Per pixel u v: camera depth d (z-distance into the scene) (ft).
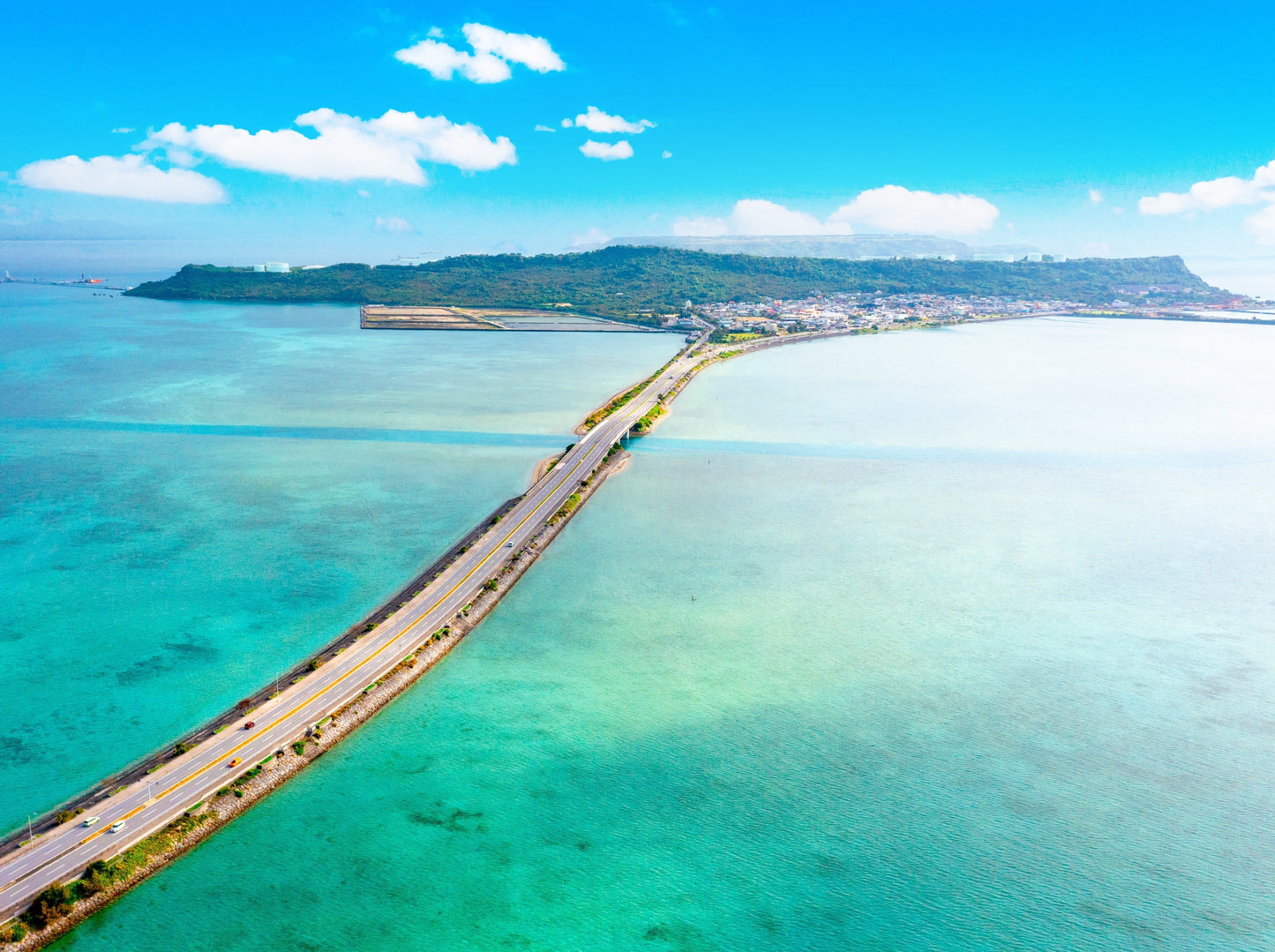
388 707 439.63
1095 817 361.51
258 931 303.07
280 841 345.31
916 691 458.09
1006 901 317.83
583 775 387.34
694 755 401.70
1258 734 420.36
